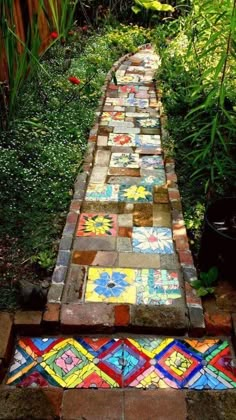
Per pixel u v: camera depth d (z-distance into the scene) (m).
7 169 3.12
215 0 2.46
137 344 1.98
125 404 1.71
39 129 3.74
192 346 1.98
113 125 4.21
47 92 4.43
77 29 6.61
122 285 2.25
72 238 2.56
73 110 4.23
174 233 2.63
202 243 2.32
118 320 2.03
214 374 1.85
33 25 3.81
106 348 1.96
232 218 2.36
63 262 2.37
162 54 5.74
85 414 1.67
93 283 2.26
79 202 2.91
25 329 2.00
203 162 3.17
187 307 2.11
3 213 2.73
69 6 4.84
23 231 2.61
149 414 1.67
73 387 1.78
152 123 4.29
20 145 3.45
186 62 4.05
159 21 8.23
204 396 1.74
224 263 2.23
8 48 3.38
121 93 5.14
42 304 2.08
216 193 3.00
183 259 2.41
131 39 7.30
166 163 3.45
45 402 1.70
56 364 1.88
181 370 1.86
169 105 4.43
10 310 2.07
